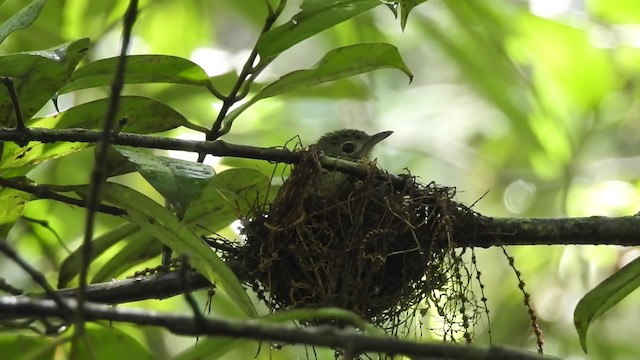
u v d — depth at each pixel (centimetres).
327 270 687
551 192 1380
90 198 440
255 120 1323
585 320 648
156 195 1164
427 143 1513
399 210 706
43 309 459
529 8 1184
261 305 988
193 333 439
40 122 690
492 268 1288
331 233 698
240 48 1399
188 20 1234
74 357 448
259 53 670
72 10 1042
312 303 689
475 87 1352
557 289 1263
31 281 1005
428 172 1513
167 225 608
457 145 1515
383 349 438
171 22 1234
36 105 646
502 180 1459
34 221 798
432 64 1631
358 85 1109
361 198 708
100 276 760
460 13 1181
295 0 1241
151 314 446
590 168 1368
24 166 691
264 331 438
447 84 1612
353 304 686
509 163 1481
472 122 1548
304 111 1412
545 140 1302
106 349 577
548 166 1363
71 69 635
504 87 1247
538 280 1276
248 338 439
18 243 972
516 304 1257
